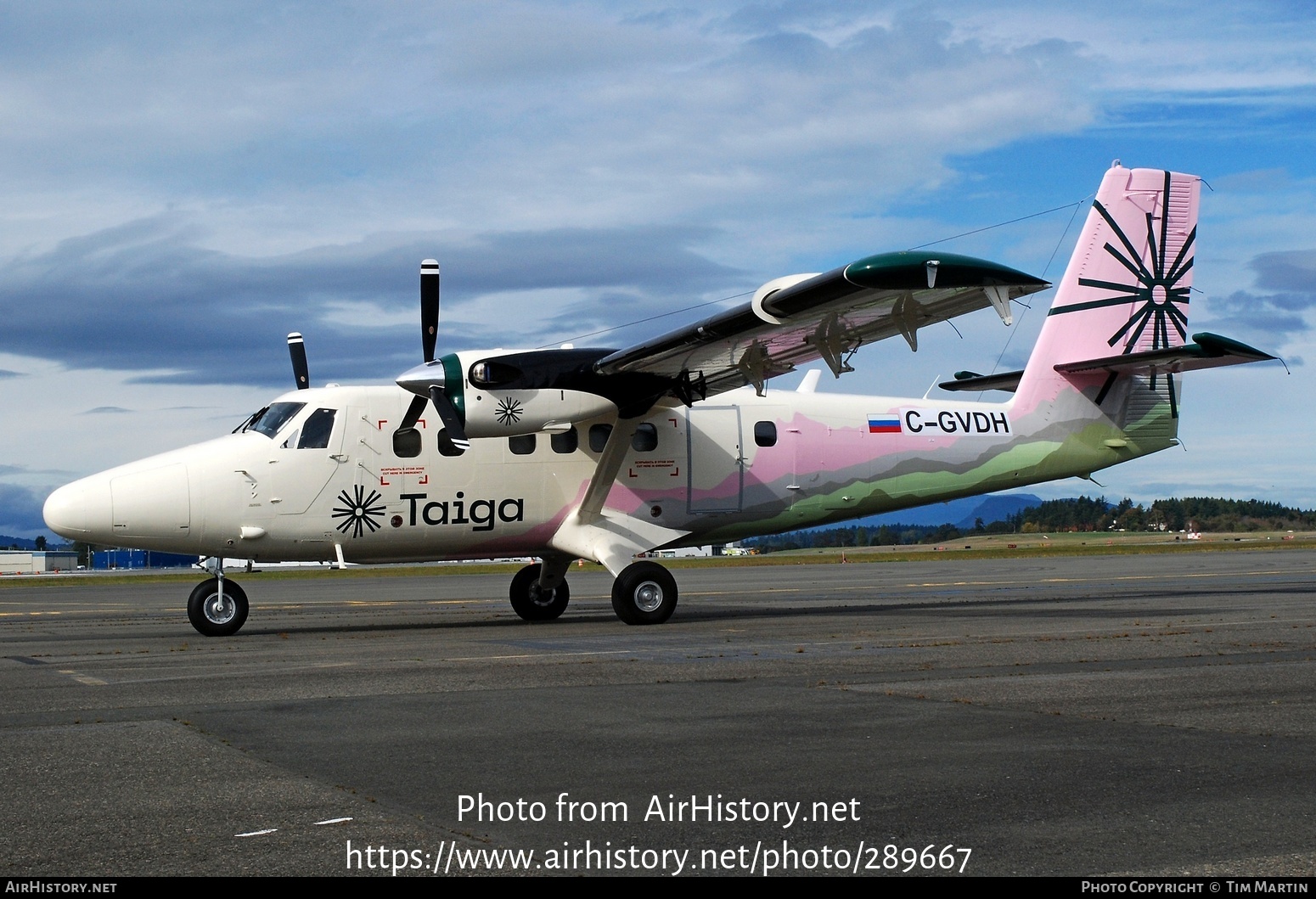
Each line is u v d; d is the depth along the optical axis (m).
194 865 4.21
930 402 17.36
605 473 14.98
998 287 11.23
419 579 39.94
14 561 75.44
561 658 10.54
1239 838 4.45
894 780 5.43
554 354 14.15
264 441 14.52
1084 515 126.62
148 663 10.54
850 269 11.03
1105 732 6.53
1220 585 22.86
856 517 17.14
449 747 6.28
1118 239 17.88
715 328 12.73
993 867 4.16
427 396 14.30
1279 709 7.27
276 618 17.72
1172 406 18.12
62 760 5.97
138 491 13.94
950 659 10.04
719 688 8.39
